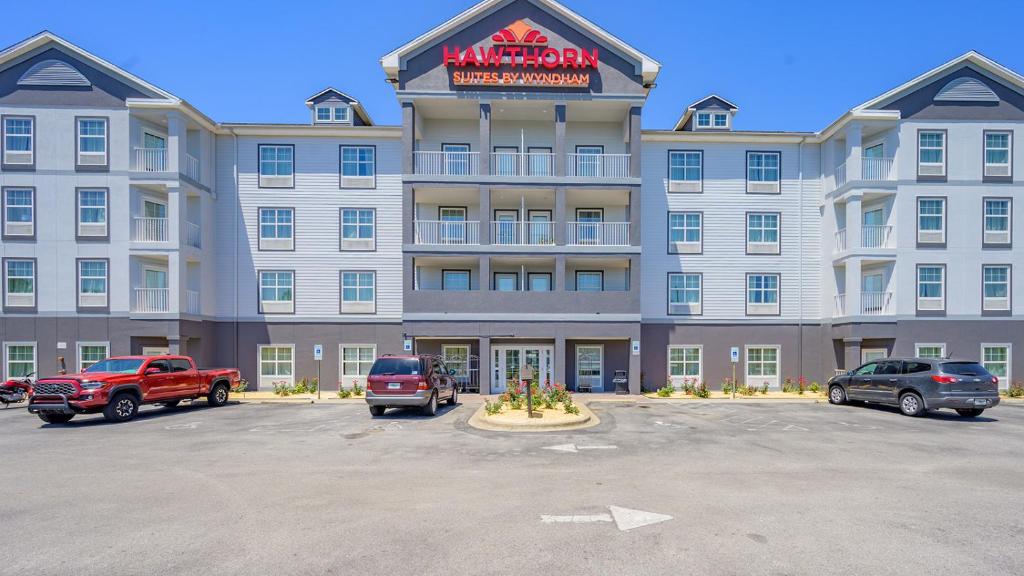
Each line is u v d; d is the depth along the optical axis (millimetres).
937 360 15500
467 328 21656
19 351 21656
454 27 22250
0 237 21688
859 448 10891
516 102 22484
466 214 24375
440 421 14562
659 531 6062
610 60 22531
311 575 4984
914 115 22828
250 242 23812
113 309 21531
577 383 23609
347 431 12953
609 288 24219
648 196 24219
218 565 5211
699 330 24078
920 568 5156
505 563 5223
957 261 22578
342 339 23797
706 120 26031
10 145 21812
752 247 24297
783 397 21250
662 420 14812
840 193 23078
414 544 5691
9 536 5996
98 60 21750
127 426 13820
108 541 5836
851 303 22172
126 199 21734
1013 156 22953
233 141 23969
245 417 15484
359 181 24062
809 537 5910
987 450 10727
